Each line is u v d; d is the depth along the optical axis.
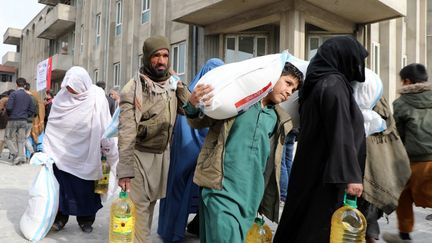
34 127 12.97
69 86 4.86
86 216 5.04
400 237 4.39
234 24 14.30
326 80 2.83
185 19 14.89
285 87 3.03
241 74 2.82
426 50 18.25
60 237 4.86
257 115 2.96
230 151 2.91
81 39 28.19
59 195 4.91
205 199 2.87
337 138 2.66
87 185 5.01
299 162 2.94
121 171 3.49
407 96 4.24
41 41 38.41
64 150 4.92
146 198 3.82
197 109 2.95
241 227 2.79
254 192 2.90
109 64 22.53
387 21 15.77
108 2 23.70
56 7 29.22
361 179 2.64
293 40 12.38
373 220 3.73
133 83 3.68
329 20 13.52
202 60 15.70
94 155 4.93
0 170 10.69
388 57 15.77
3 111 12.65
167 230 4.41
